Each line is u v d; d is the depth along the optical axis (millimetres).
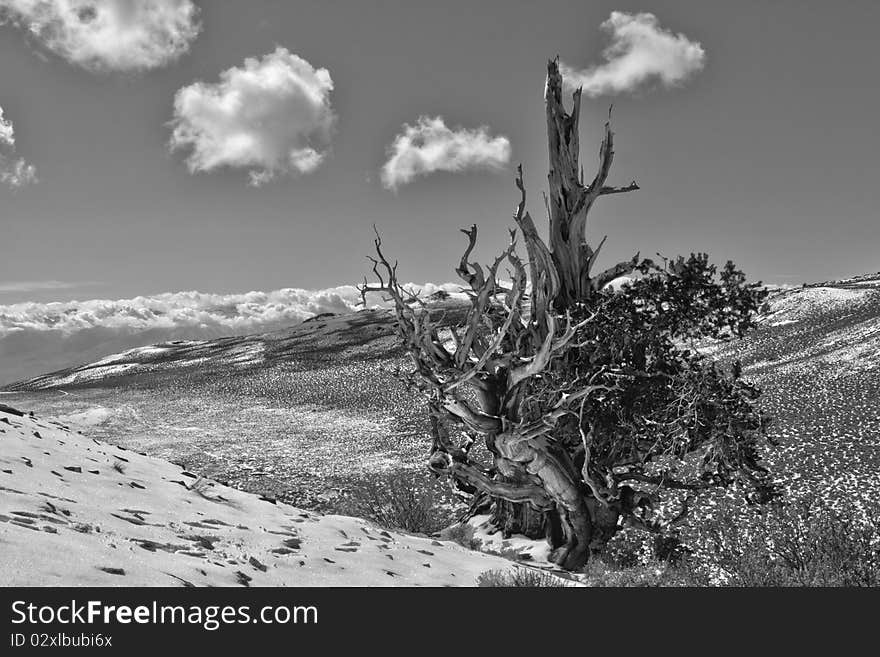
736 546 17328
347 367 114125
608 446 19359
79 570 5395
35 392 118750
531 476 18906
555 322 16812
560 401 16844
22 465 8578
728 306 19031
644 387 18172
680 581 11766
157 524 7988
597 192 19984
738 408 18688
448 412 18609
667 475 19688
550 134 20062
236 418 78000
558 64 20266
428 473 41438
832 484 28328
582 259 20141
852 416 43031
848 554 12375
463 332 18719
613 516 18859
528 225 19109
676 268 19234
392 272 18000
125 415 79438
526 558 18078
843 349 68812
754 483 19969
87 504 7836
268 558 7844
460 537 19734
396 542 11367
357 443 59469
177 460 52562
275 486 40562
